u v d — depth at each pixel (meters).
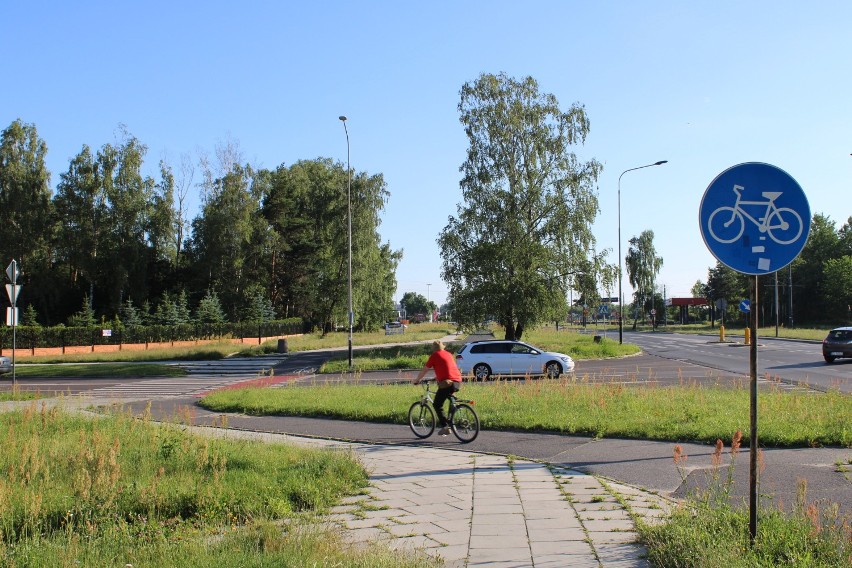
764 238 4.91
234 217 67.62
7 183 63.66
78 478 6.81
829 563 4.60
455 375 12.01
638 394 15.70
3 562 5.01
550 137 40.66
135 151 67.44
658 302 117.00
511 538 6.06
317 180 69.19
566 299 39.50
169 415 16.02
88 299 61.00
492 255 38.06
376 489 8.12
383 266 68.19
